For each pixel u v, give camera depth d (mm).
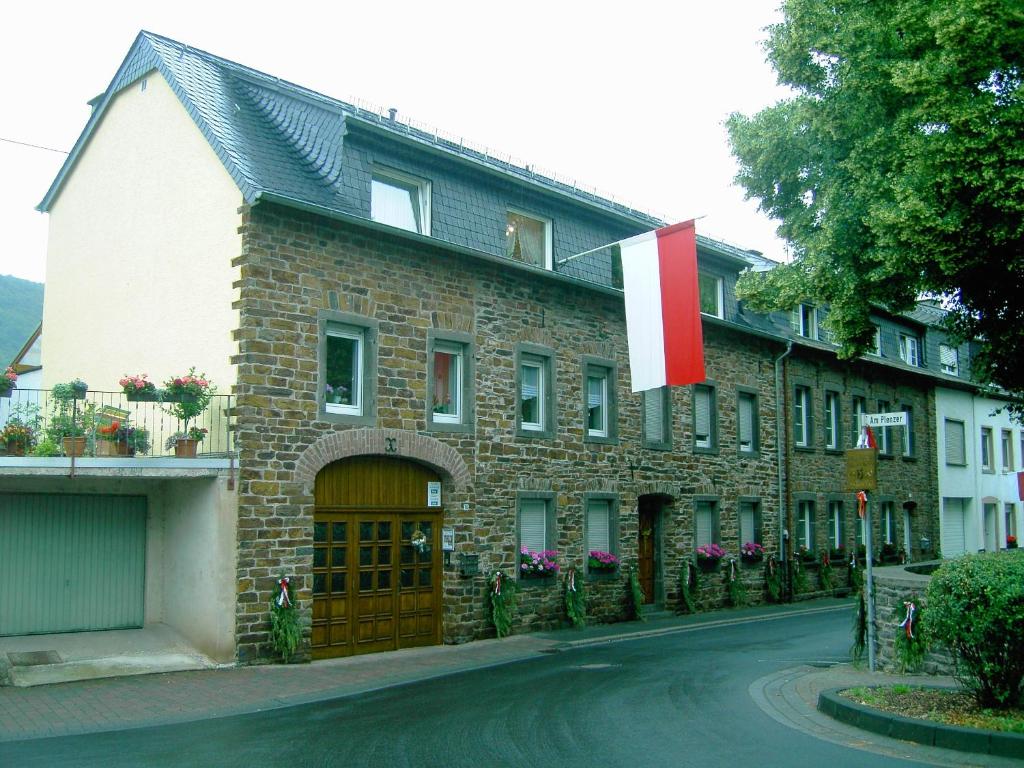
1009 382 14875
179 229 15109
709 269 23797
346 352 15242
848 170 13836
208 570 13359
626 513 20406
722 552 22891
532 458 18172
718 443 23438
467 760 7891
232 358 13734
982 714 8789
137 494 14578
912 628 11484
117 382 16125
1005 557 9008
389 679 12672
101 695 11102
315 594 14609
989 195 11609
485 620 16969
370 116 17547
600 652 15375
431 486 16500
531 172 20875
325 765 7762
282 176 14594
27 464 11852
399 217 16422
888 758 7848
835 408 28844
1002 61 11523
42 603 13633
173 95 15562
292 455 14031
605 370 20406
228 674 12688
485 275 17469
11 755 8219
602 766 7652
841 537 28422
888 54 13023
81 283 17453
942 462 34438
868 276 13734
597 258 20172
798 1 13727
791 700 10617
